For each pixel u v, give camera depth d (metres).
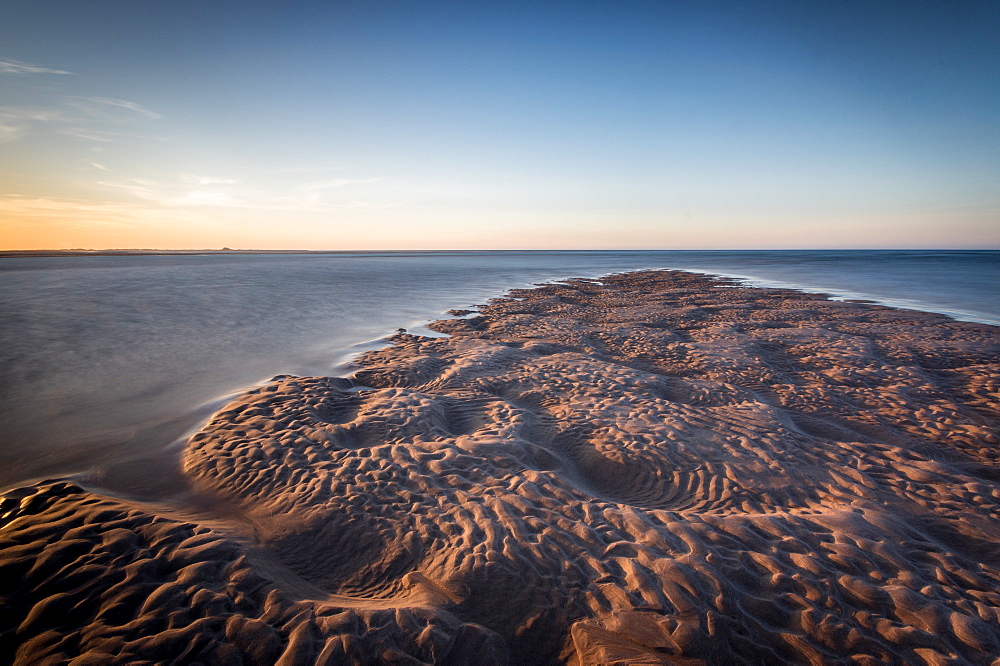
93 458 5.57
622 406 7.34
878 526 4.28
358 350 11.88
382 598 3.38
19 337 12.77
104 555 3.43
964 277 39.00
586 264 71.62
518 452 5.55
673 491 5.09
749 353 11.71
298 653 2.76
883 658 2.95
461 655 2.87
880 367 10.41
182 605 3.05
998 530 4.45
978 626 3.16
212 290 26.34
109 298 21.58
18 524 3.82
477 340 12.98
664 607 3.21
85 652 2.71
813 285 32.91
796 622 3.18
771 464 5.56
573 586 3.41
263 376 9.34
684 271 51.00
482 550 3.73
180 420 6.86
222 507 4.50
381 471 4.99
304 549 3.89
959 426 7.24
